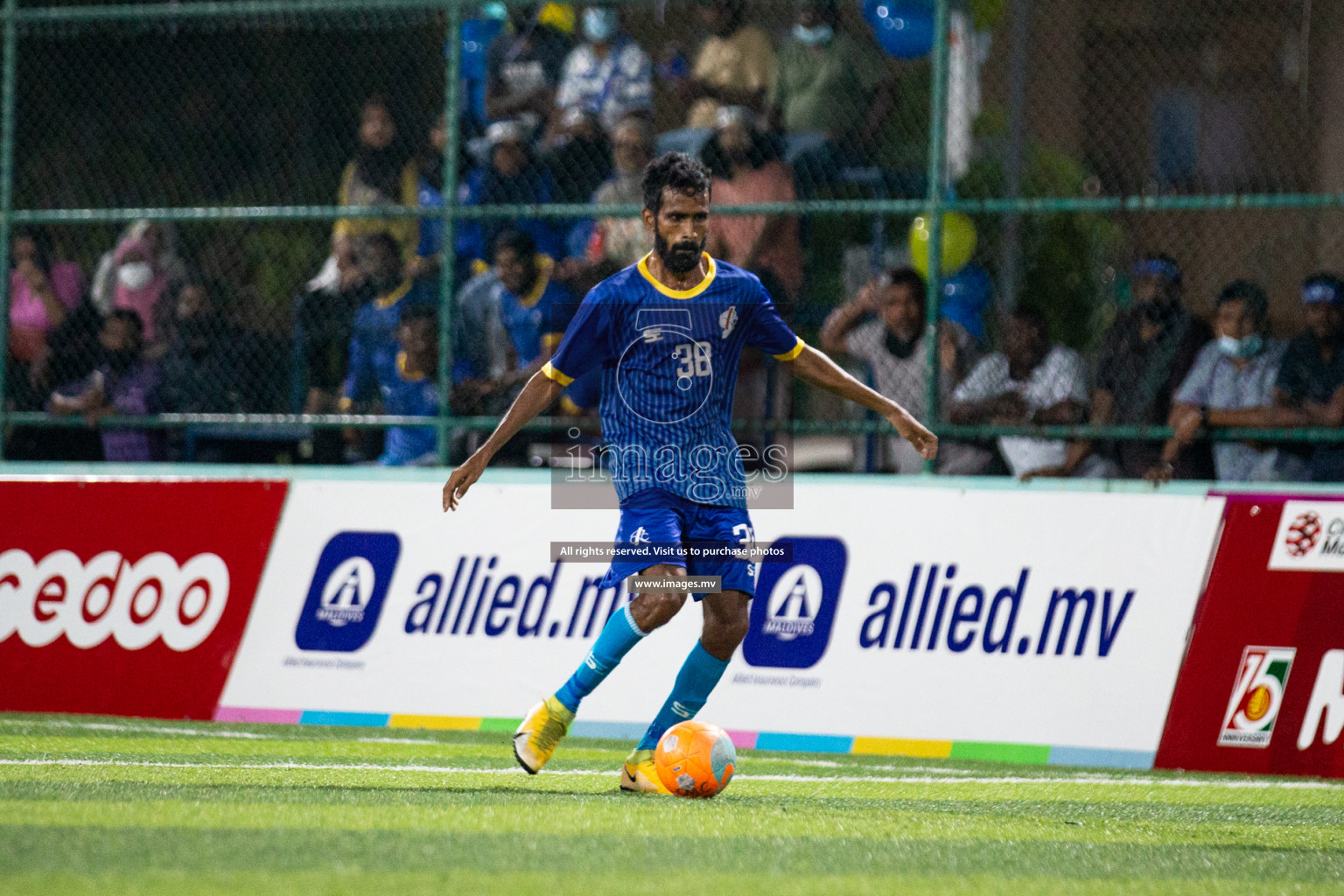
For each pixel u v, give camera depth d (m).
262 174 34.72
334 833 12.98
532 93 32.09
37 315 31.62
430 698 25.08
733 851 12.72
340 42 34.12
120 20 30.47
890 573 24.22
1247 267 34.91
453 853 12.09
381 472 27.08
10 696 26.22
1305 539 23.00
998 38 38.22
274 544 26.03
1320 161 40.50
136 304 31.52
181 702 25.67
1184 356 26.72
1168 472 25.17
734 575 16.66
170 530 26.34
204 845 12.12
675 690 17.33
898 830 14.61
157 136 34.75
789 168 29.81
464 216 28.50
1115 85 40.78
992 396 27.34
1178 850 14.27
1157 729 22.97
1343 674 22.53
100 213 30.20
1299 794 20.28
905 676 23.84
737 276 16.72
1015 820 16.08
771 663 24.27
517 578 25.23
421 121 33.38
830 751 23.75
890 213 26.98
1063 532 23.88
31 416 30.48
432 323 29.80
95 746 21.50
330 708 25.30
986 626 23.78
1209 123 40.91
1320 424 25.47
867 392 17.25
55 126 33.41
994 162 33.56
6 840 12.18
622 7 32.31
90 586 26.34
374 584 25.62
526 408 16.88
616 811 15.09
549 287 29.14
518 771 19.55
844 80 31.30
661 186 16.31
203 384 31.59
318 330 31.00
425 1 28.89
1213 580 23.22
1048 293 33.41
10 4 30.98
